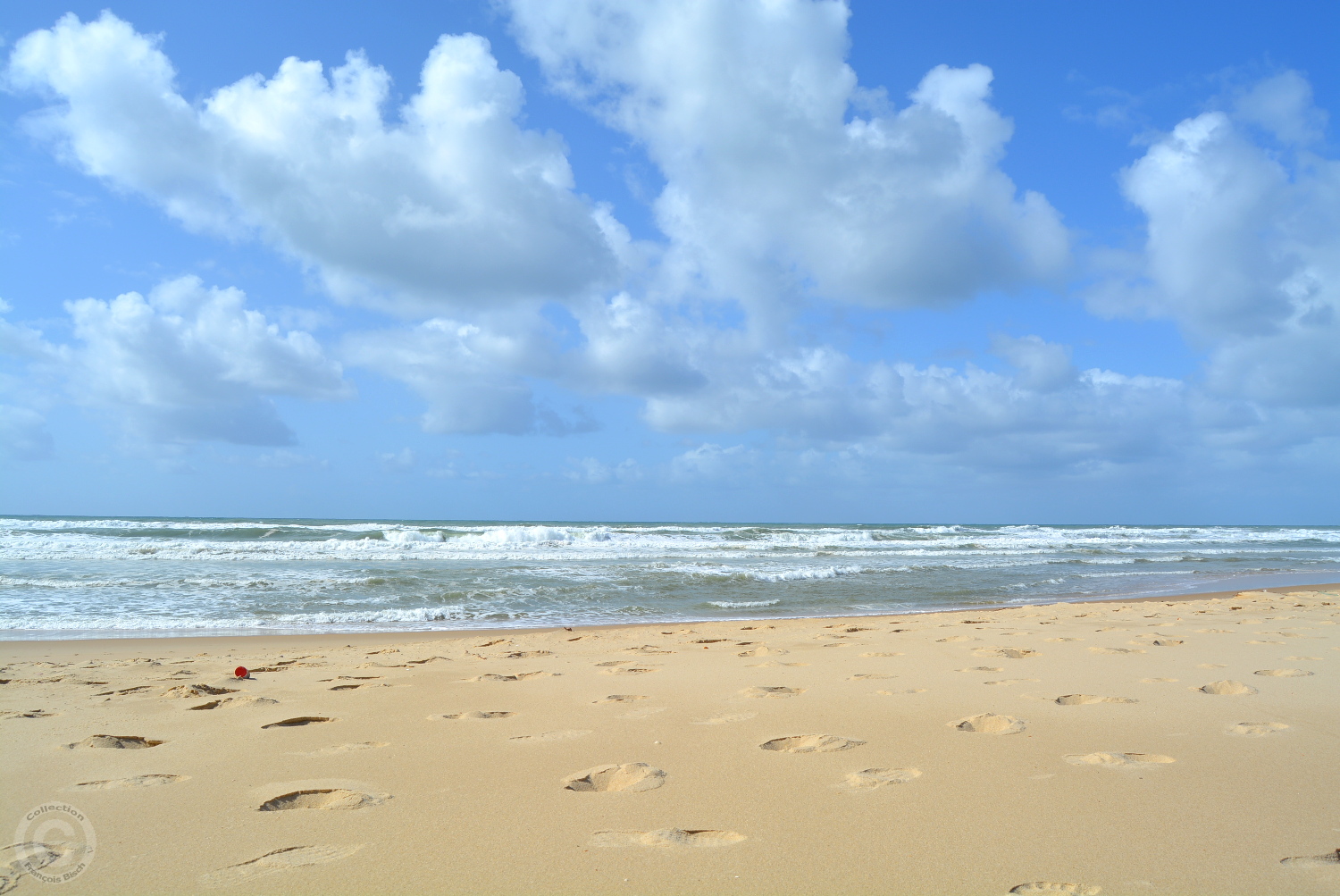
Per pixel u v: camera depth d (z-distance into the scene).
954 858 2.24
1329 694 4.48
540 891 2.07
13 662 6.61
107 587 12.41
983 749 3.37
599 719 4.04
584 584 13.94
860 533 32.91
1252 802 2.69
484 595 12.40
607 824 2.55
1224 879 2.11
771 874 2.16
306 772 3.13
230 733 3.79
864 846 2.34
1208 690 4.63
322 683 5.25
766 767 3.14
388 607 11.14
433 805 2.74
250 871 2.21
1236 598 12.71
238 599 11.50
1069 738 3.54
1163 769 3.06
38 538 20.00
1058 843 2.35
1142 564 21.70
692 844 2.37
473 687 5.04
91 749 3.47
